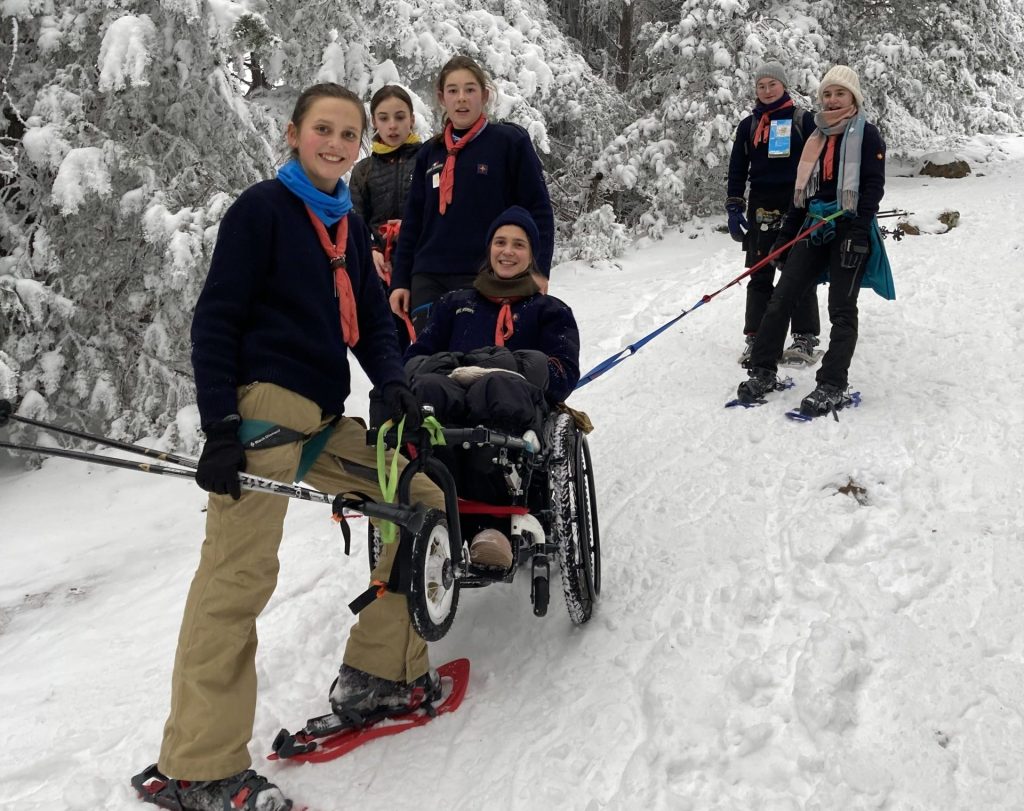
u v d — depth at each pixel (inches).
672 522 149.3
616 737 99.0
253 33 221.6
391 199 191.9
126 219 235.9
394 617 105.0
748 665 104.6
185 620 90.8
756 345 201.6
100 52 218.5
